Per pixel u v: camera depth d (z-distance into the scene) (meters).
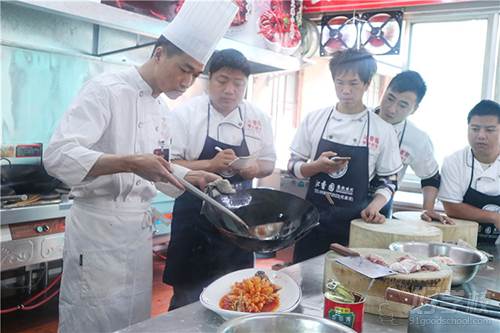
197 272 1.69
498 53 1.90
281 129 2.08
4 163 1.98
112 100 1.30
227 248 1.67
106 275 1.35
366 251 1.21
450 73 1.93
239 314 0.90
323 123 1.73
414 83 1.75
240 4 2.07
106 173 1.19
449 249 1.31
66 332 1.38
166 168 1.20
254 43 2.20
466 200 1.80
